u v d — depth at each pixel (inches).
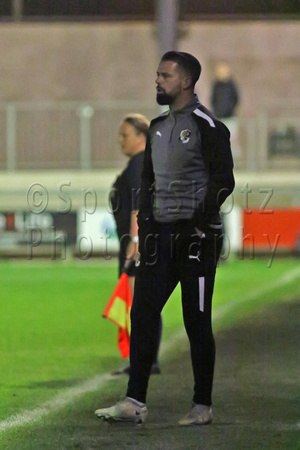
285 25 2701.8
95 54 2696.9
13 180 2313.0
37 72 2694.4
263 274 1849.2
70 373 944.3
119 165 2422.5
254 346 1091.3
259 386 866.8
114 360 1018.7
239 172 2373.3
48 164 2413.9
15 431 703.1
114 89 2696.9
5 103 2518.5
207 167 692.1
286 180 2310.5
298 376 914.7
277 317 1307.8
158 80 696.4
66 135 2421.3
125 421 707.4
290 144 2406.5
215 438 675.4
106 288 1679.4
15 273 1931.6
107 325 1267.2
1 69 2694.4
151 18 2736.2
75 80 2699.3
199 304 697.0
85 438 677.9
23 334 1194.6
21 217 2204.7
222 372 936.9
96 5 2741.1
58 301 1513.3
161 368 962.7
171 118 701.3
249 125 2401.6
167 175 697.0
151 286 696.4
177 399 812.0
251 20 2711.6
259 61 2699.3
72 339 1156.5
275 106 2662.4
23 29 2691.9
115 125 2425.0
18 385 883.4
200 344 703.1
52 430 704.4
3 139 2410.2
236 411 764.0
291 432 693.9
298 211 2144.4
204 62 2694.4
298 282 1706.4
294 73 2701.8
